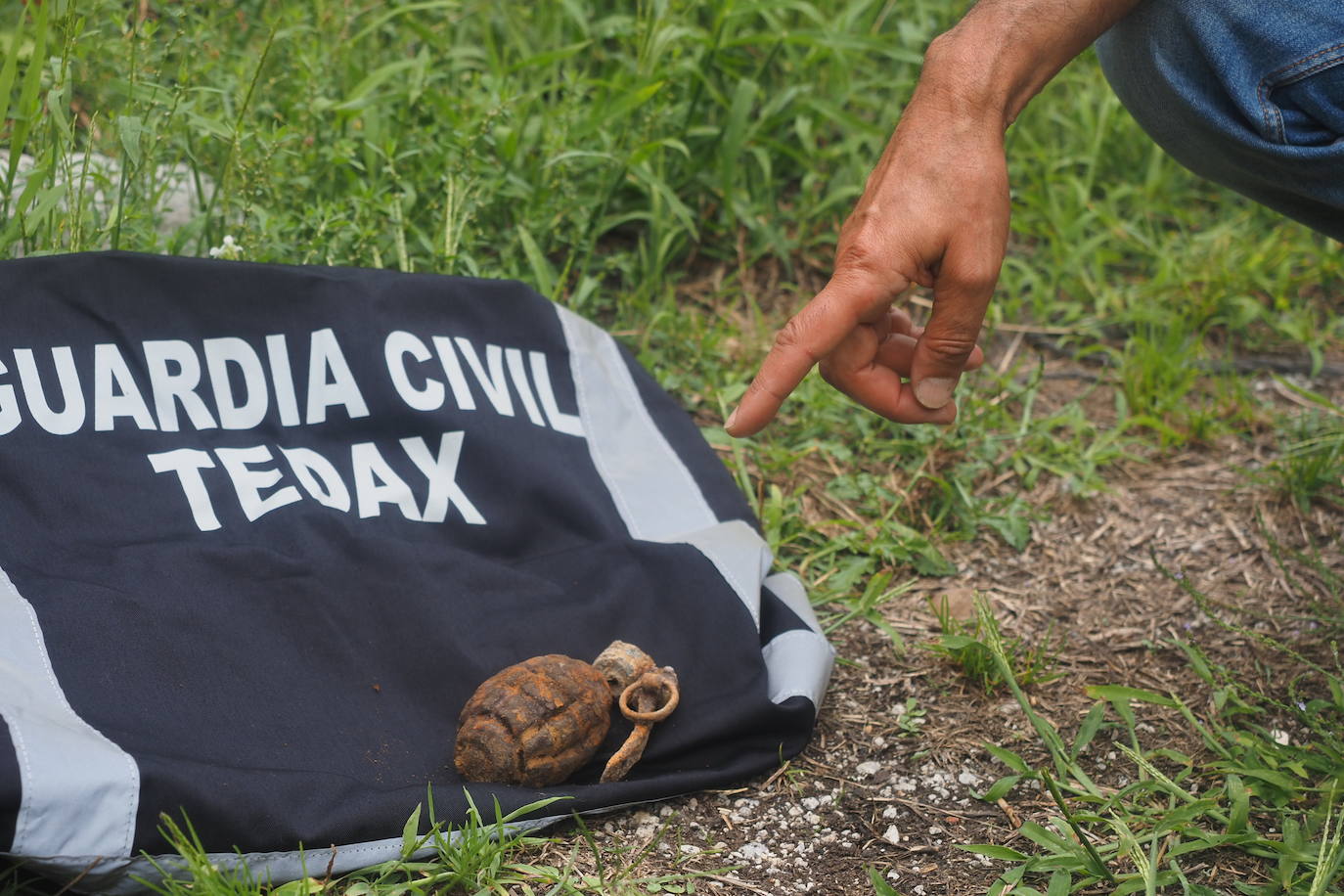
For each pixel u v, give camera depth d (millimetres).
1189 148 1333
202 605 1268
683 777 1278
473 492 1395
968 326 1232
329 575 1310
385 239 1604
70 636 1225
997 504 1572
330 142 1662
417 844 1212
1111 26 1293
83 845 1150
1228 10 1249
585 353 1487
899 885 1236
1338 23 1228
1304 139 1257
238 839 1182
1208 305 1783
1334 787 1235
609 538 1386
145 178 1539
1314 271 1845
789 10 1970
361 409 1386
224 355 1362
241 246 1518
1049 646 1432
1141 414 1688
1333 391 1725
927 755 1332
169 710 1223
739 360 1699
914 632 1446
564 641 1329
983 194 1210
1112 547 1539
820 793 1301
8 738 1145
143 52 1565
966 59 1212
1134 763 1324
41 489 1276
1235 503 1575
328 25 1755
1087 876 1229
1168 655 1419
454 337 1437
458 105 1711
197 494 1315
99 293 1333
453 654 1304
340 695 1276
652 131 1763
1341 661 1391
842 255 1217
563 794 1242
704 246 1826
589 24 1910
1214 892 1211
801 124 1824
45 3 1369
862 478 1578
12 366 1298
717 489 1453
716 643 1335
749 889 1229
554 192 1696
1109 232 1916
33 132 1465
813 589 1478
